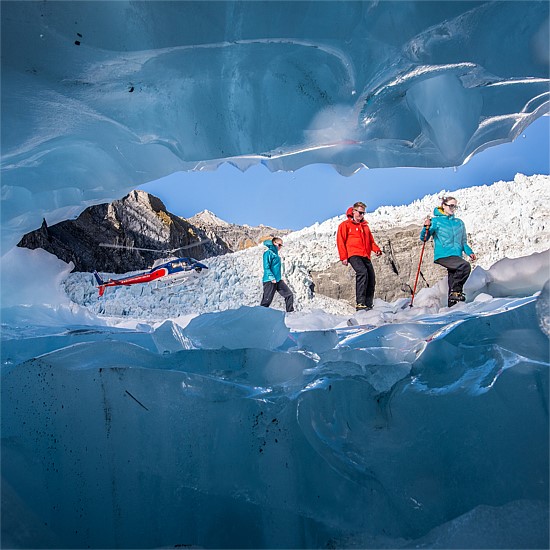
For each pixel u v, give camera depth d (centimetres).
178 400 168
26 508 162
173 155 237
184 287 1544
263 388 175
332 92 186
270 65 179
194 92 190
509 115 229
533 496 133
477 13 160
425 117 200
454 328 180
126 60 174
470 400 149
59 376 178
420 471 146
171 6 158
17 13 158
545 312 169
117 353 193
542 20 163
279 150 209
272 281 749
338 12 159
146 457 166
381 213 2127
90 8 159
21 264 337
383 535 140
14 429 176
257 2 156
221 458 161
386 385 178
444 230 504
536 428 141
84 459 170
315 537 146
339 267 1636
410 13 159
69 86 183
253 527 153
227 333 240
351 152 249
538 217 1527
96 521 165
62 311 352
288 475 154
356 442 156
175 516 160
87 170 233
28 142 206
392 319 373
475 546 128
